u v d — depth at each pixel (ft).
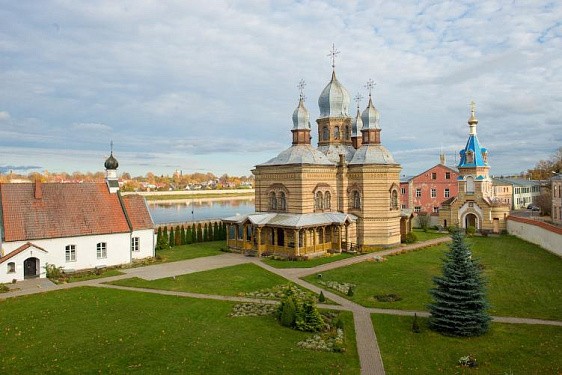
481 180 261.24
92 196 181.16
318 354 89.20
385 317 110.63
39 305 120.16
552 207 278.26
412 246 209.97
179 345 92.94
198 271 160.35
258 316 111.45
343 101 236.02
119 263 175.83
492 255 188.96
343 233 205.05
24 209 162.61
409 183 344.49
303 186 193.98
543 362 84.53
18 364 84.02
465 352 90.07
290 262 175.01
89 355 88.07
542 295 126.41
